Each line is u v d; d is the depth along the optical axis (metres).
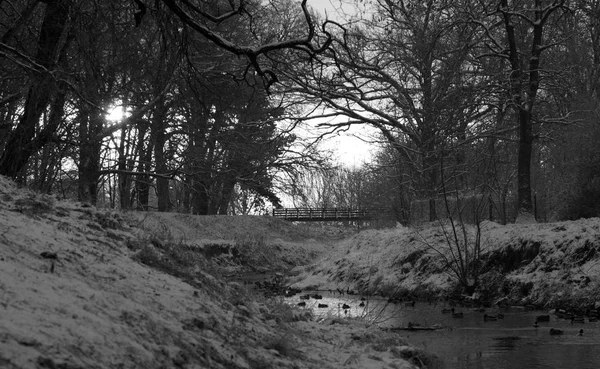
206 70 27.44
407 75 37.88
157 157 34.16
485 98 35.72
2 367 4.49
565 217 27.67
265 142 40.78
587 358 11.81
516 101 31.61
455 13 36.56
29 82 15.70
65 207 10.52
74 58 18.41
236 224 49.59
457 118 34.53
